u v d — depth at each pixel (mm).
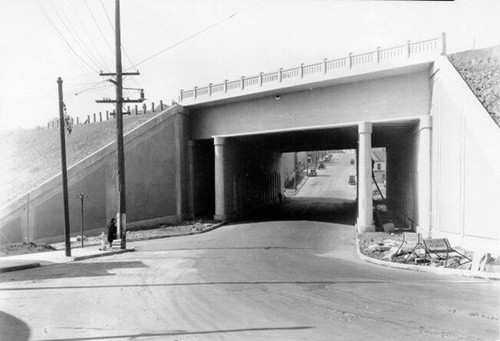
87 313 9648
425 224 24719
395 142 42094
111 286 12820
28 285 13039
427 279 13641
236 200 41500
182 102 39000
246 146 45469
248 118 35719
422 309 9656
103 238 23266
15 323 8852
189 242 26438
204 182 42219
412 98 26125
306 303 10461
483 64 23859
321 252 21812
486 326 8281
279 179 61750
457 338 7570
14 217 26297
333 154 146625
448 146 20891
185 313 9625
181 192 38188
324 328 8305
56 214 28359
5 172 39688
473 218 17891
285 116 33062
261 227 33000
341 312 9547
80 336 7934
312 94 31297
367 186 28328
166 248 23922
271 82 32188
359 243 23938
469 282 12945
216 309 9961
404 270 15930
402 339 7562
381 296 11078
